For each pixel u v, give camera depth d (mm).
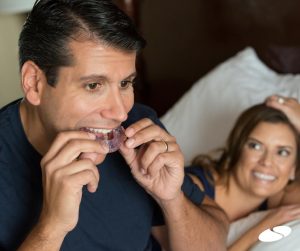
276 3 2328
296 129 1824
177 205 1279
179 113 2316
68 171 1025
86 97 1053
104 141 1117
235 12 2406
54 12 1051
